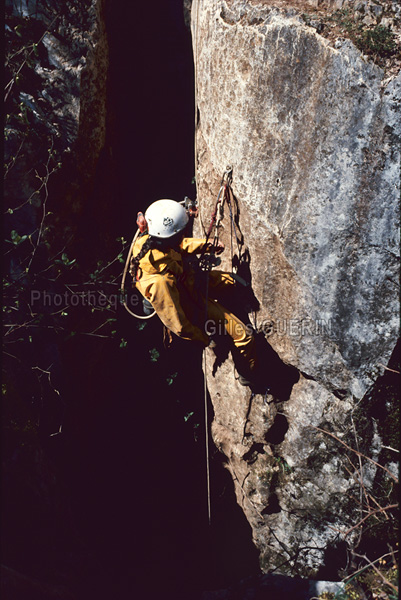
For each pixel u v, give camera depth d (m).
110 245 5.18
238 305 4.36
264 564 5.24
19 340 4.38
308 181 3.67
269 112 3.67
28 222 4.39
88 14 4.50
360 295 3.78
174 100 5.73
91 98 4.63
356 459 4.34
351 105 3.45
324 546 4.84
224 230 4.39
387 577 3.69
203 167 4.37
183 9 5.54
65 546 3.73
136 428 5.91
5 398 3.78
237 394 4.80
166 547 5.74
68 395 4.89
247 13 3.60
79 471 5.26
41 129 4.37
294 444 4.56
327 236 3.73
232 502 5.56
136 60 5.44
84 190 4.76
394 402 4.10
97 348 5.11
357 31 3.38
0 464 3.39
